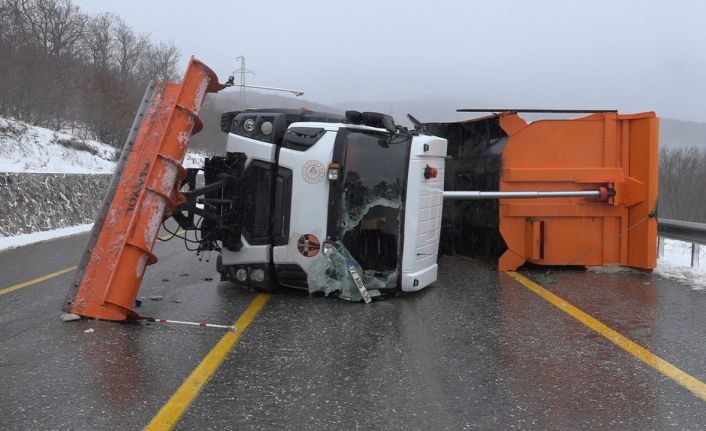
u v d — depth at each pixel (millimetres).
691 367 4754
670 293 7508
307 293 7402
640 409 3936
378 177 6949
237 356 4996
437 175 7594
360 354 5082
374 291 7070
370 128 6914
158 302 6957
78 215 18266
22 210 15016
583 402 4059
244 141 7113
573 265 9344
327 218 6840
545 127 9047
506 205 9086
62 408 3879
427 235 7395
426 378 4523
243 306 6746
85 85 37562
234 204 7102
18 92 30188
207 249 7332
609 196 8828
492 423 3727
